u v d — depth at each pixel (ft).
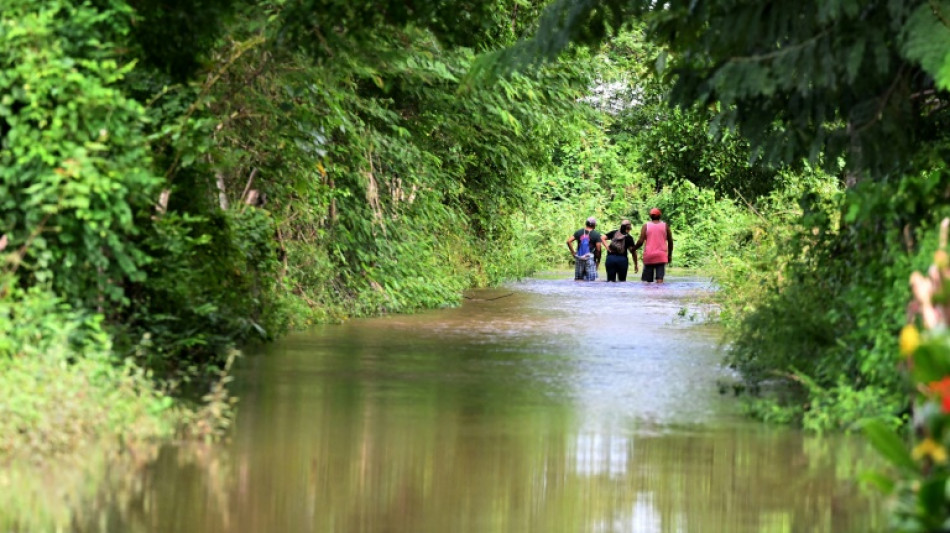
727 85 71.51
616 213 353.92
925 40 63.67
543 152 217.15
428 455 59.88
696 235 288.71
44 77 70.95
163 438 62.64
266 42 96.12
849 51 69.46
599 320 138.21
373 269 150.30
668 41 79.97
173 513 48.34
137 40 86.69
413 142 169.78
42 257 70.23
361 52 102.58
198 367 88.94
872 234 77.82
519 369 92.53
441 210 184.55
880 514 48.80
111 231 73.26
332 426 67.21
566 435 65.21
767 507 49.98
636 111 188.55
